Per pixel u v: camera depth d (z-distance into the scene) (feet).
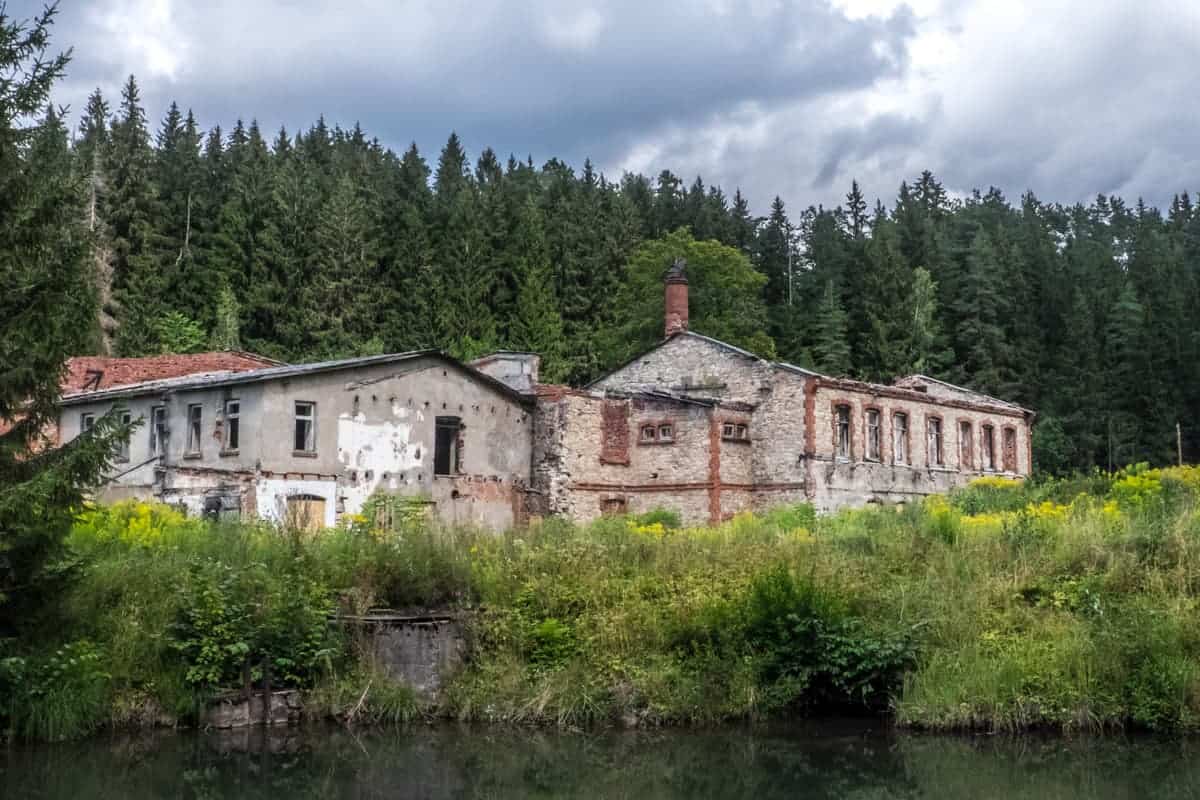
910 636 63.67
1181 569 67.82
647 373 152.46
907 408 154.40
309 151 337.11
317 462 112.06
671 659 64.64
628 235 280.72
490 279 257.14
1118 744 56.70
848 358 272.51
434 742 57.67
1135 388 255.91
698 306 228.43
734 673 63.21
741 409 140.15
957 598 67.97
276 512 107.34
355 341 237.45
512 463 132.16
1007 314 287.69
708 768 52.85
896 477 150.10
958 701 60.49
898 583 70.08
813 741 58.03
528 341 247.29
